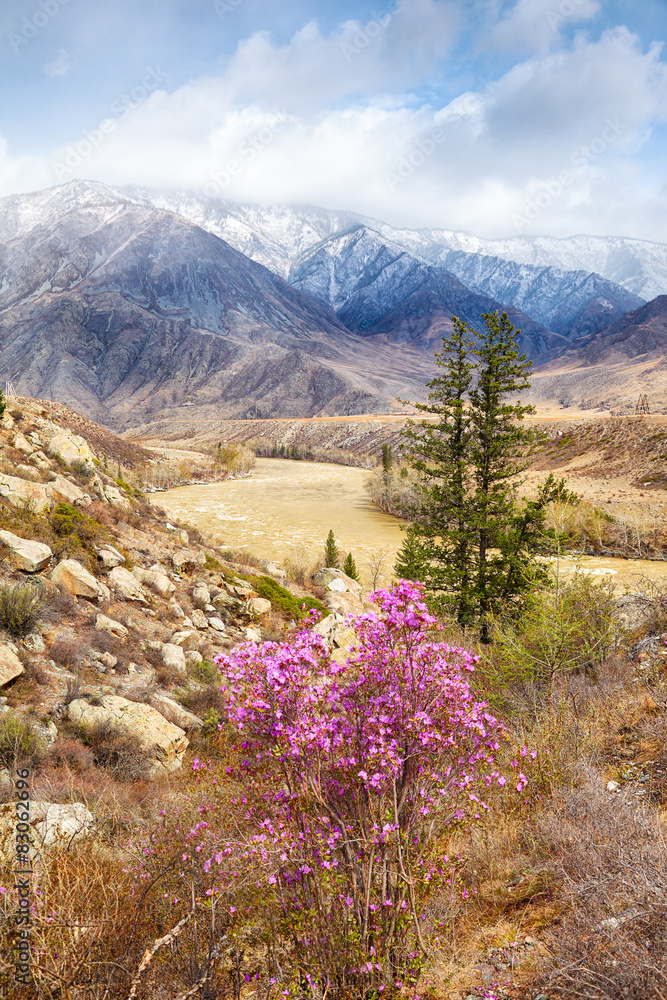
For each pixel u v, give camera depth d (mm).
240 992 3070
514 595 22500
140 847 4258
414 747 3068
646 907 2844
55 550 15664
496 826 4602
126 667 12062
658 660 8562
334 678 3234
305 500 83438
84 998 2943
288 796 3008
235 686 3207
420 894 3084
